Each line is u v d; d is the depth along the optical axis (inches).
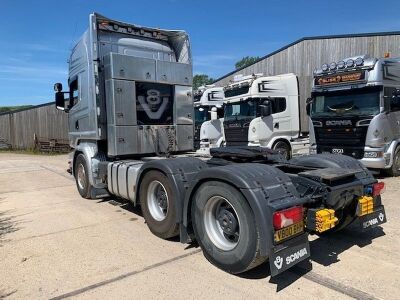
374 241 191.8
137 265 164.1
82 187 311.4
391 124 382.0
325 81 412.8
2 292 140.9
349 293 136.4
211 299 133.3
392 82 382.9
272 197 139.9
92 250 183.5
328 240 193.8
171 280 148.6
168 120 286.0
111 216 247.9
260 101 505.0
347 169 179.3
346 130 391.5
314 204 154.3
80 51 287.1
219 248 156.3
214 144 604.4
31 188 373.1
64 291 140.8
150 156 280.4
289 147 538.9
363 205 171.3
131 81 261.4
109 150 262.1
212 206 160.6
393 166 387.2
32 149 1016.2
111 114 257.0
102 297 135.6
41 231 217.6
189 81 295.6
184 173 186.4
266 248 133.6
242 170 147.7
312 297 133.6
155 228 201.2
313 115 425.1
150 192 205.5
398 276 150.6
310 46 747.4
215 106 625.3
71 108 316.5
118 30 283.9
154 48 304.3
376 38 679.7
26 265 166.1
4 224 235.8
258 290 139.3
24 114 1034.7
